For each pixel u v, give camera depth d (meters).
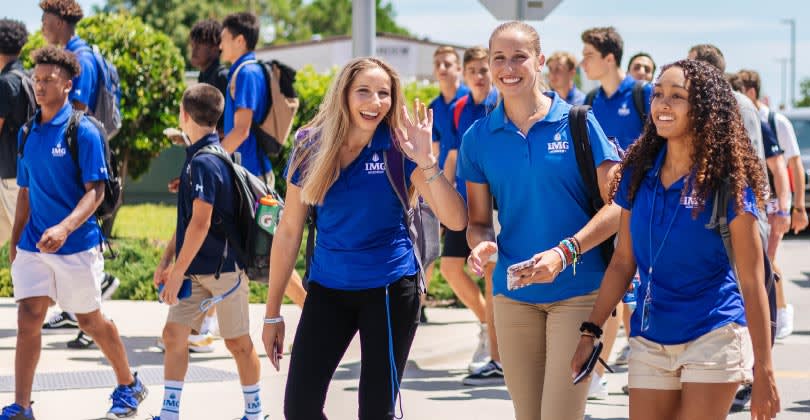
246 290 6.17
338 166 4.65
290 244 4.84
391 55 39.34
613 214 4.55
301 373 4.62
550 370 4.69
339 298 4.69
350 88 4.59
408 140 4.65
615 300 4.43
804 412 7.02
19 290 6.16
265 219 6.04
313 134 4.74
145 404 6.84
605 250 4.73
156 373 7.68
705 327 4.12
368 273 4.64
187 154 6.11
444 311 10.63
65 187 6.19
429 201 4.71
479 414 6.85
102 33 17.36
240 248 6.07
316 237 4.87
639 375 4.27
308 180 4.62
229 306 6.09
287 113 8.37
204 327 8.53
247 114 8.16
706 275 4.17
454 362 8.70
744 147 4.12
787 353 9.08
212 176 5.94
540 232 4.79
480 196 5.03
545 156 4.72
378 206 4.66
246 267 6.06
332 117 4.59
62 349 8.42
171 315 5.99
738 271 4.12
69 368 7.78
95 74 8.54
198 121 6.04
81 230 6.25
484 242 4.76
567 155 4.70
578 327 4.67
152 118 17.78
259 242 6.04
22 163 6.28
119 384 6.53
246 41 8.31
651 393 4.25
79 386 7.25
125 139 17.73
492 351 7.81
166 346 5.98
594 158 4.68
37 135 6.20
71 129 6.19
